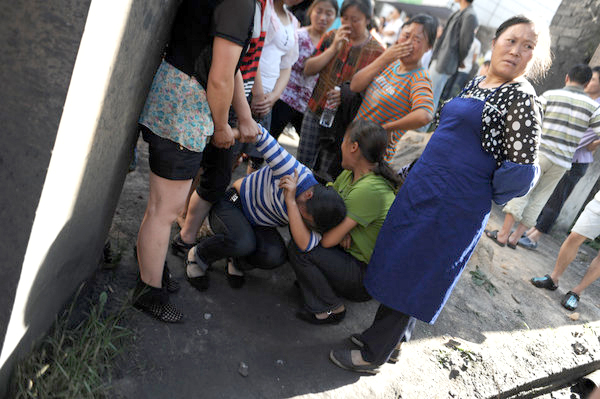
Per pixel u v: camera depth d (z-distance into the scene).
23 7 1.27
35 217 1.42
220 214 2.60
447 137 2.22
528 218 4.93
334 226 2.50
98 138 1.66
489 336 3.32
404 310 2.31
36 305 1.71
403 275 2.29
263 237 2.68
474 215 2.19
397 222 2.33
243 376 2.28
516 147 2.04
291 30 3.11
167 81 1.94
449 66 7.07
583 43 6.46
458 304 3.57
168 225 2.20
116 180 2.14
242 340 2.47
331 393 2.37
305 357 2.52
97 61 1.42
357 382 2.49
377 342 2.44
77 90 1.37
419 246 2.25
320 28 3.73
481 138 2.13
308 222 2.51
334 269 2.57
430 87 2.90
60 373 1.85
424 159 2.30
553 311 4.02
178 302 2.55
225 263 2.99
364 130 2.54
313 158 3.75
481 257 4.31
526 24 2.08
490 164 2.16
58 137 1.36
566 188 5.52
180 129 1.96
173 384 2.11
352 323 2.90
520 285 4.25
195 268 2.65
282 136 5.59
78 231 1.85
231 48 1.80
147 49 1.78
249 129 2.29
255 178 2.66
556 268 4.32
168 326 2.38
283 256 2.71
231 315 2.61
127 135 1.99
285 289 2.97
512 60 2.09
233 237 2.54
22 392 1.70
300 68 3.69
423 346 2.96
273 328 2.63
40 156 1.37
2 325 1.53
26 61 1.31
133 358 2.15
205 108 1.97
